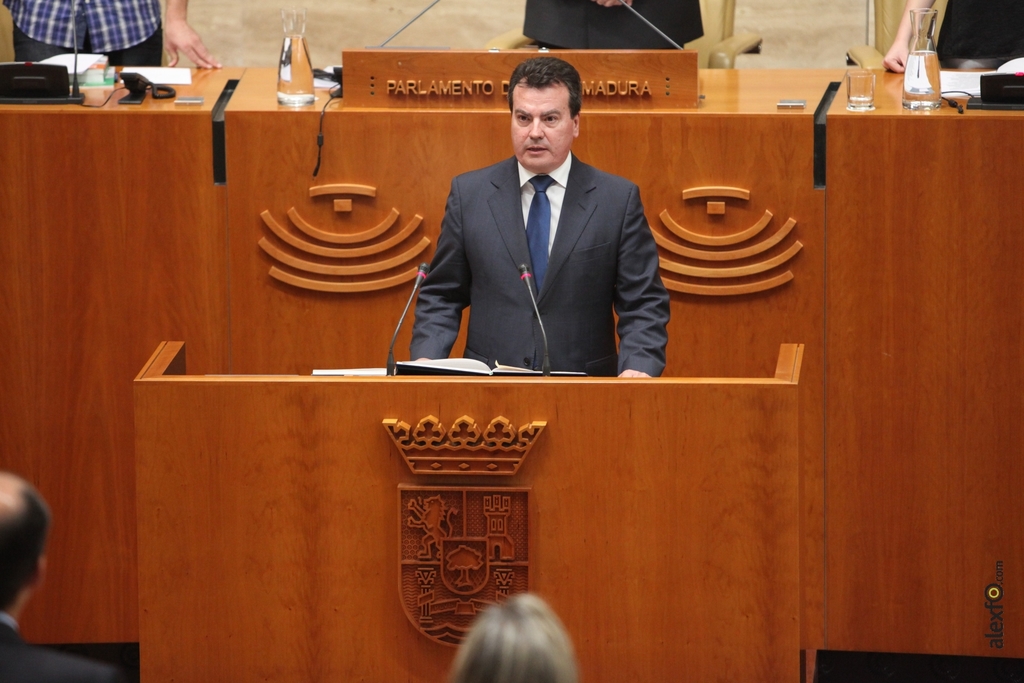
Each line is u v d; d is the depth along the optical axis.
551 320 11.66
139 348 13.37
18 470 13.30
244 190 13.26
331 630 9.54
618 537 9.32
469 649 5.37
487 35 23.39
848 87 12.96
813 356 13.03
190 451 9.34
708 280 13.16
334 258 13.41
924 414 12.81
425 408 9.27
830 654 13.35
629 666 9.44
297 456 9.36
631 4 14.76
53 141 13.01
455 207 11.96
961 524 12.80
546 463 9.29
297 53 13.45
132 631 13.38
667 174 13.09
